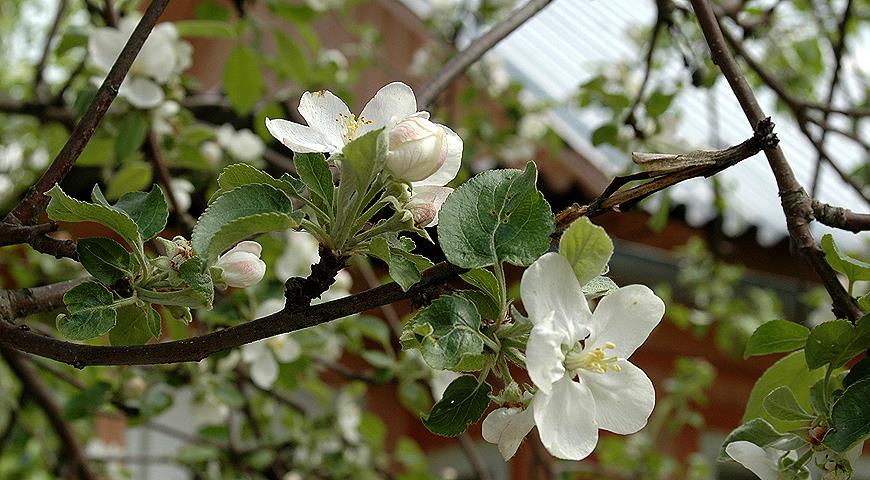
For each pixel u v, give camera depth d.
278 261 0.65
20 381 0.73
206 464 0.87
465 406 0.27
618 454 1.16
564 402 0.26
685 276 1.16
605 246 0.25
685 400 1.19
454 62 0.50
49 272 0.98
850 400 0.27
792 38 1.05
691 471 1.22
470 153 1.06
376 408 1.38
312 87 0.88
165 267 0.29
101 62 0.60
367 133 0.25
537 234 0.26
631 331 0.27
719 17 0.58
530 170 0.26
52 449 1.03
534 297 0.25
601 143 0.80
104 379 0.65
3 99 0.71
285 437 0.86
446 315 0.25
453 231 0.26
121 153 0.58
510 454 0.26
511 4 1.12
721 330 1.19
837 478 0.29
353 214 0.26
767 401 0.30
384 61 1.19
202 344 0.27
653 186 0.27
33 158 0.99
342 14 1.12
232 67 0.74
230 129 0.79
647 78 0.66
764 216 1.14
